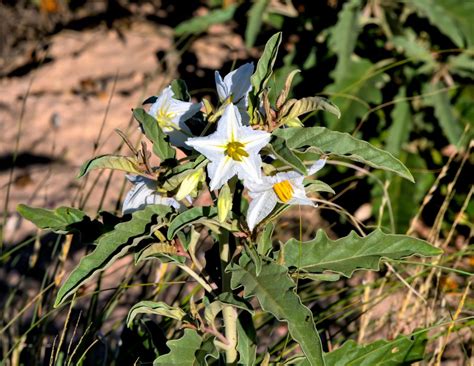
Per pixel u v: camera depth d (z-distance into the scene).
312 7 5.80
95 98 6.21
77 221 2.58
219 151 2.20
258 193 2.31
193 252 2.52
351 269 2.51
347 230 4.93
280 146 2.19
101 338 3.52
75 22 7.30
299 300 2.21
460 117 5.06
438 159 5.20
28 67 6.79
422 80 5.04
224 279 2.55
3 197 5.36
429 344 3.96
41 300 3.77
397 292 4.21
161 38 6.89
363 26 5.36
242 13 5.79
